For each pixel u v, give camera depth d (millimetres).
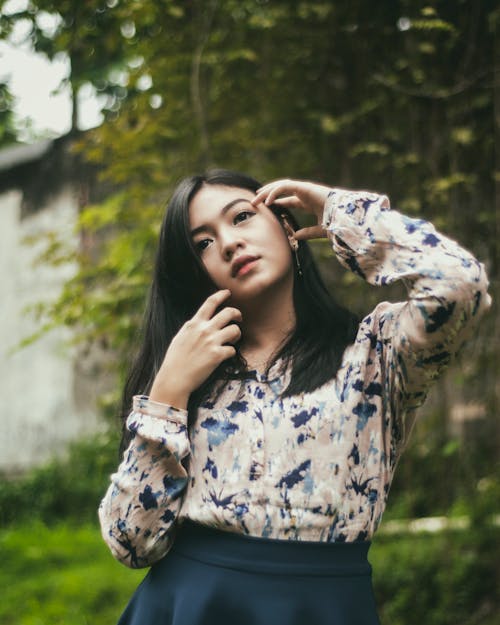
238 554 1513
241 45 4418
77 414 10500
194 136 4539
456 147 4027
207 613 1495
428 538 4570
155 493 1571
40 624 5242
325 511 1506
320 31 4250
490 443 4559
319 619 1465
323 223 1647
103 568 6559
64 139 10391
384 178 4250
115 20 4336
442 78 4051
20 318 11188
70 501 9453
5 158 10742
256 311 1715
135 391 1839
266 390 1628
